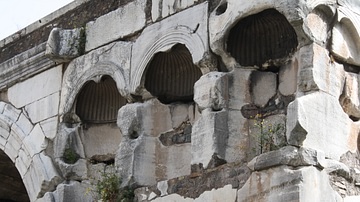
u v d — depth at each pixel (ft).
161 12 47.70
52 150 52.65
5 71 57.06
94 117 52.01
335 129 42.06
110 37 50.55
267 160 40.34
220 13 44.86
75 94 51.57
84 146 51.80
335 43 43.01
